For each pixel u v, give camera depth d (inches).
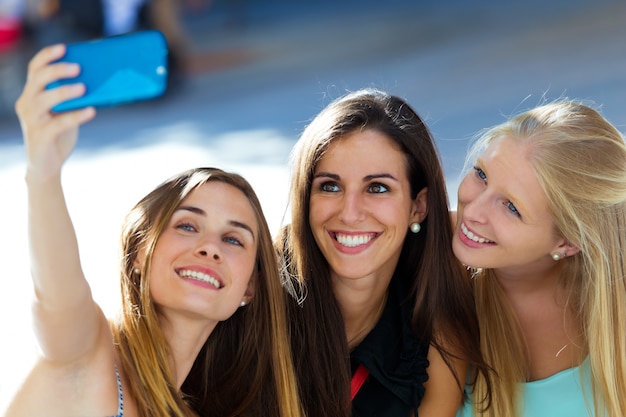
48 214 93.3
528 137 130.6
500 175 129.8
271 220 283.7
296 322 137.5
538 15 658.2
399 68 537.3
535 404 140.9
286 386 129.3
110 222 308.7
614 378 134.2
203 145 416.2
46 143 86.1
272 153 387.2
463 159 334.6
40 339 102.6
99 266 256.1
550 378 140.0
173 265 115.6
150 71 85.3
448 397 141.9
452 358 141.3
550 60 503.8
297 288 138.6
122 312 118.2
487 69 502.9
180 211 117.9
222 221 119.1
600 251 131.3
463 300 142.5
